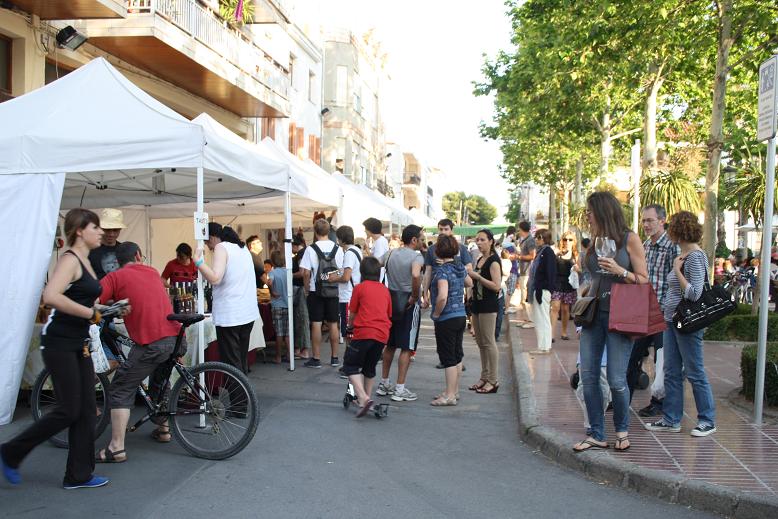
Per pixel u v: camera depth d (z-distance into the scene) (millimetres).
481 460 5891
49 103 7387
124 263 5820
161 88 16000
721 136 12484
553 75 18047
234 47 17172
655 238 6824
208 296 10359
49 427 4859
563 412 7059
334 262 10219
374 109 43281
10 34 11461
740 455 5500
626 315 5406
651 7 12750
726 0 12102
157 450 5973
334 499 4863
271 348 11906
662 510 4699
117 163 6949
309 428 6848
